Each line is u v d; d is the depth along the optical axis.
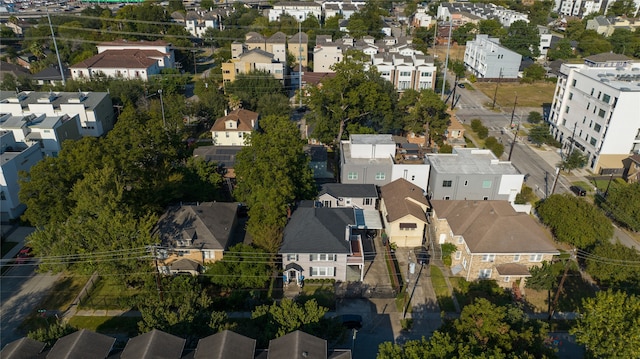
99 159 48.19
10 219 54.78
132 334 37.94
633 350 29.20
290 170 49.66
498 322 31.28
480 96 109.12
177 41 125.94
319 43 118.88
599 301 32.06
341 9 181.62
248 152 52.19
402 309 41.41
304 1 196.62
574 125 77.06
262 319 34.03
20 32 146.12
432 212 53.34
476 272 44.34
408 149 63.22
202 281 43.28
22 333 38.31
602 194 62.84
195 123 86.88
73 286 44.12
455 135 80.31
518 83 120.12
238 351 28.75
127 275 39.41
